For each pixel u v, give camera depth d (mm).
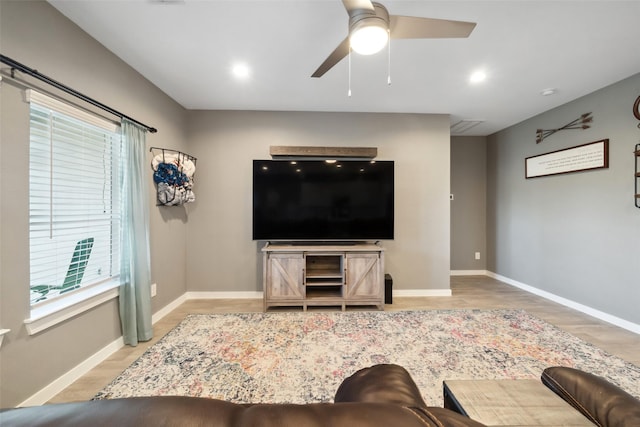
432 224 3650
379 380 870
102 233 2182
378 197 3377
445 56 2285
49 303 1722
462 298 3535
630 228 2607
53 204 1750
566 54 2246
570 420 917
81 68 1923
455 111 3555
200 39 2068
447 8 1749
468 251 4715
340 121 3586
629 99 2609
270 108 3473
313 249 3111
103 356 2092
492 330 2580
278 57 2318
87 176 1999
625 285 2639
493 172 4570
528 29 1939
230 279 3557
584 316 2918
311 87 2869
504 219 4305
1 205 1441
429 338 2428
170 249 3111
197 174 3516
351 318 2871
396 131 3609
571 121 3180
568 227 3219
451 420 430
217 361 2068
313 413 389
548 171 3480
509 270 4203
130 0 1674
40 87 1629
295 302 3098
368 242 3586
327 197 3354
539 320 2805
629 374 1901
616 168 2717
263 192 3314
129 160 2275
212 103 3307
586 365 2010
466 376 1886
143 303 2373
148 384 1806
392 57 2301
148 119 2701
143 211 2418
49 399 1665
